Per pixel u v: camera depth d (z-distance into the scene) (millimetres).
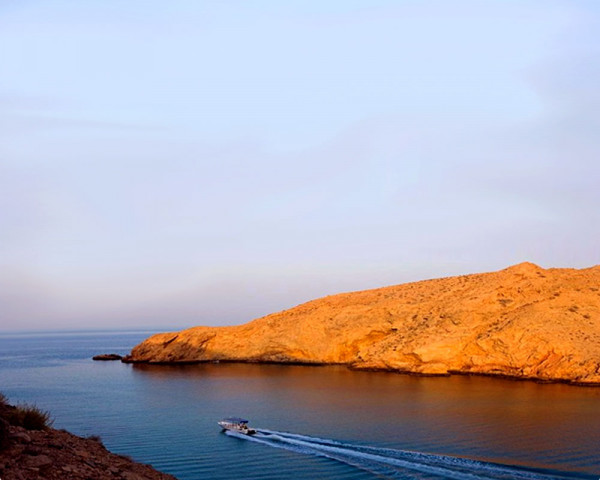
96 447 16297
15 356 197750
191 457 45719
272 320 136375
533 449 44125
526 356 90562
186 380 102312
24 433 15094
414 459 42500
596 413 58469
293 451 46781
